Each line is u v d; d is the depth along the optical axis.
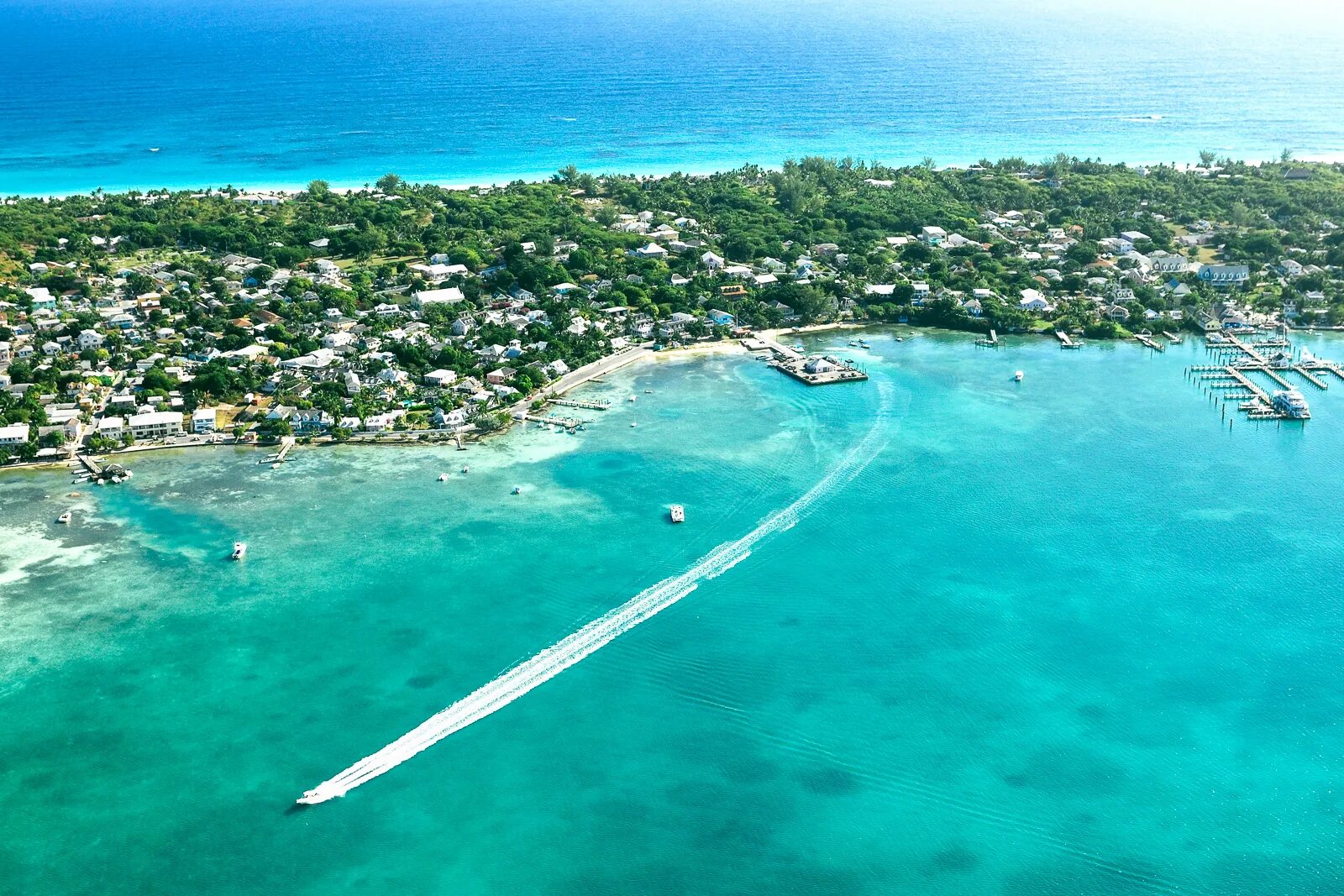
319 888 157.62
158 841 165.75
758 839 166.50
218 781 177.38
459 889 157.38
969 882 158.88
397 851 163.88
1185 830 167.88
